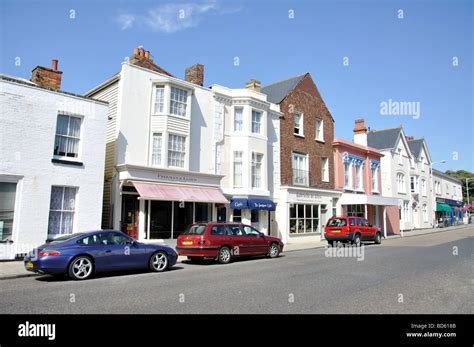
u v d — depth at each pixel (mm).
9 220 13719
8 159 13734
